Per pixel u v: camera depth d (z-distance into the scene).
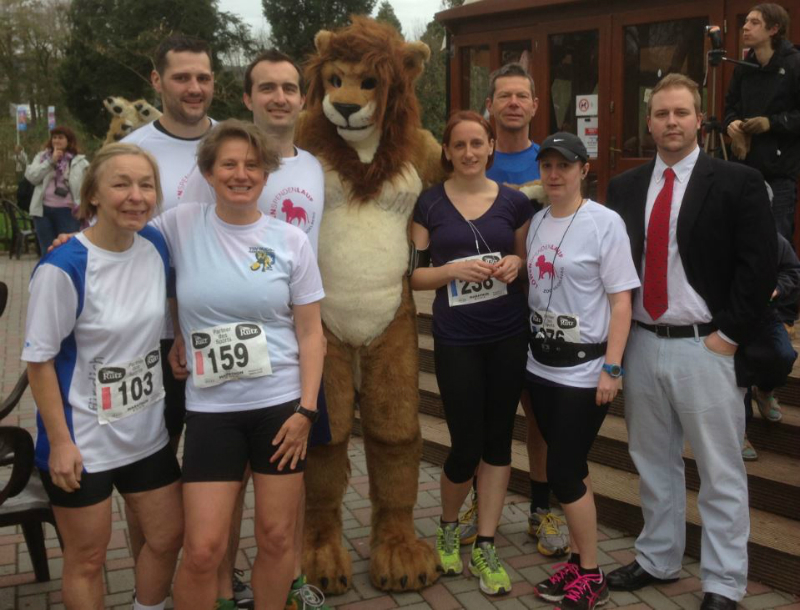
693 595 3.46
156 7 26.23
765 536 3.62
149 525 2.73
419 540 3.65
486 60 7.76
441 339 3.45
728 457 3.23
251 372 2.66
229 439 2.68
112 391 2.55
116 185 2.47
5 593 3.48
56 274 2.43
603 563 3.74
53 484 2.56
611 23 6.75
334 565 3.47
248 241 2.70
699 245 3.15
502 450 3.56
